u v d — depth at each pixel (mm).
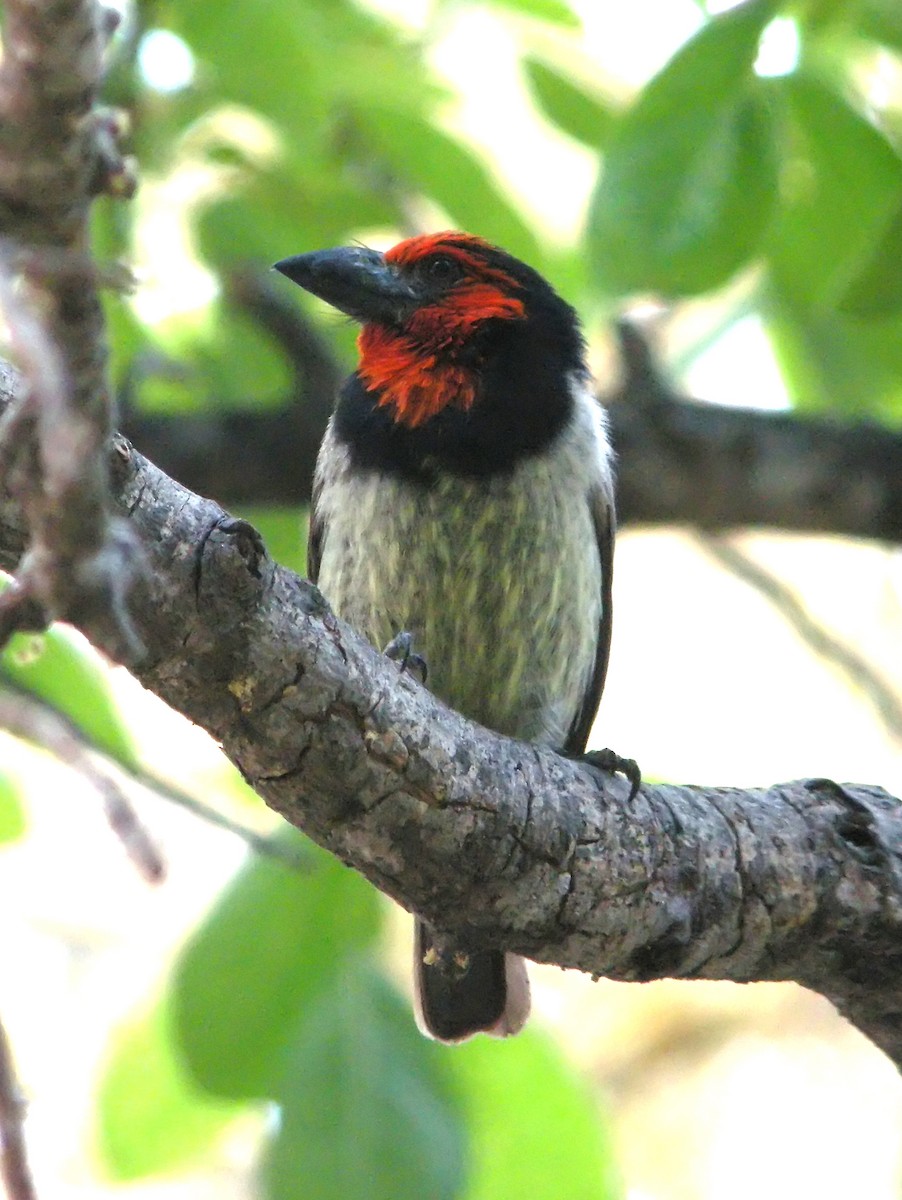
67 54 3195
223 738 5867
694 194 8086
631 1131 14023
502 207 9438
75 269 3258
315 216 9961
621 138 8125
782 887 6797
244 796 9047
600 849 6469
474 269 8859
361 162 9617
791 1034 14484
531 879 6391
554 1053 8242
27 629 3705
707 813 6809
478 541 8453
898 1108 14047
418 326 8734
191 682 5648
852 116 8531
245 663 5629
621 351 10852
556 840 6367
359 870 6375
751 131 8117
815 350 10094
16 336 2795
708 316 11188
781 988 14625
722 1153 13922
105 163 3381
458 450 8422
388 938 8312
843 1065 14289
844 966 6988
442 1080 7762
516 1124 8172
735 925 6777
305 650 5699
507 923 6520
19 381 4930
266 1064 7953
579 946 6648
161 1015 8711
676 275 8086
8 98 3217
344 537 8633
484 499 8406
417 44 9797
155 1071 8625
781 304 9688
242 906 8109
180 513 5418
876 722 15758
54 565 3447
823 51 8977
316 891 8086
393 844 6180
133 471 5316
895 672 15922
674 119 8102
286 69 8633
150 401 10750
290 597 5691
